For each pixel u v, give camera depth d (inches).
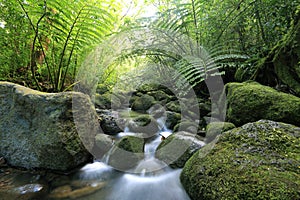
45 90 117.6
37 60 128.2
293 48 69.3
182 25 104.9
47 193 58.9
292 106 59.7
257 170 41.9
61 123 68.8
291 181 37.5
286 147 47.8
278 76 75.8
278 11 81.4
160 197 57.3
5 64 102.0
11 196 56.0
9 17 96.6
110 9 121.9
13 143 72.3
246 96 70.6
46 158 69.0
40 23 101.4
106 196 58.9
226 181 42.8
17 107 72.7
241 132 56.3
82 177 67.8
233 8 102.8
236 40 109.5
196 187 48.6
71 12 95.7
